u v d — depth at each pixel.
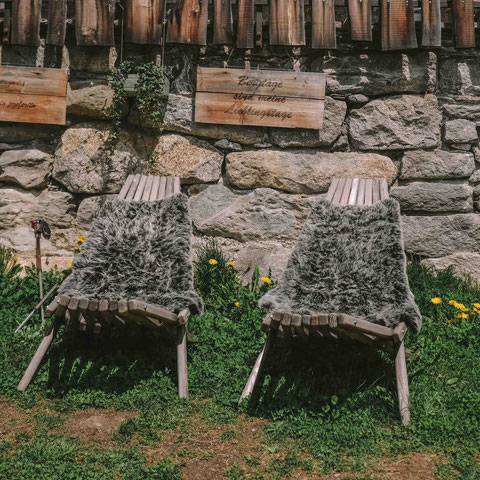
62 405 3.89
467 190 6.07
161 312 4.00
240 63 6.15
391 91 6.11
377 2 6.02
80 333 4.67
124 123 6.19
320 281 4.28
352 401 3.86
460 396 3.93
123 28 6.08
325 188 6.10
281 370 4.36
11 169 6.18
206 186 6.17
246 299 5.46
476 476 3.16
